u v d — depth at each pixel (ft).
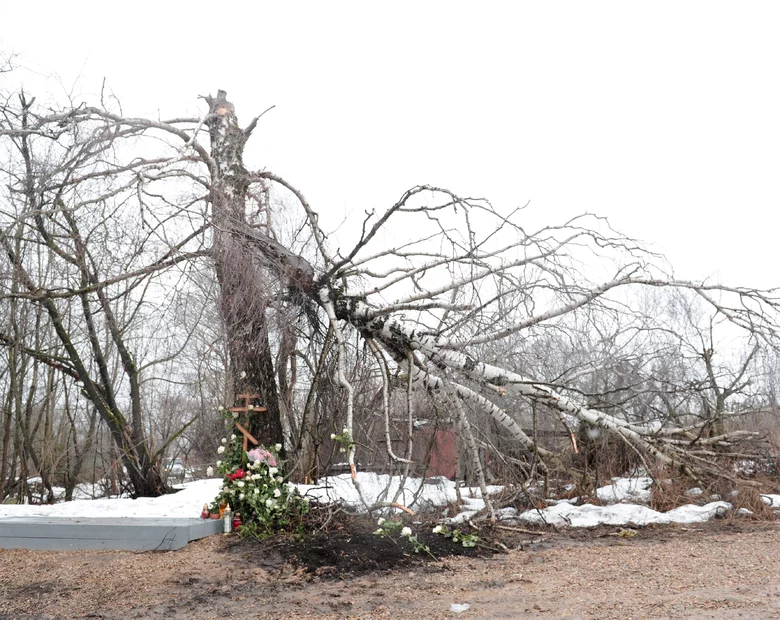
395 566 26.63
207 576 24.90
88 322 50.01
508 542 31.53
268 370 40.57
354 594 22.47
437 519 35.12
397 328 40.19
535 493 41.14
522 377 40.68
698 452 42.16
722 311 41.37
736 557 26.68
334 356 42.57
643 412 47.50
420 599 21.66
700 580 22.68
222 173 42.75
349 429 34.76
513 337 41.70
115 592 23.09
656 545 30.22
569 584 22.95
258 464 33.40
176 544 29.86
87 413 70.13
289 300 39.78
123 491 58.75
